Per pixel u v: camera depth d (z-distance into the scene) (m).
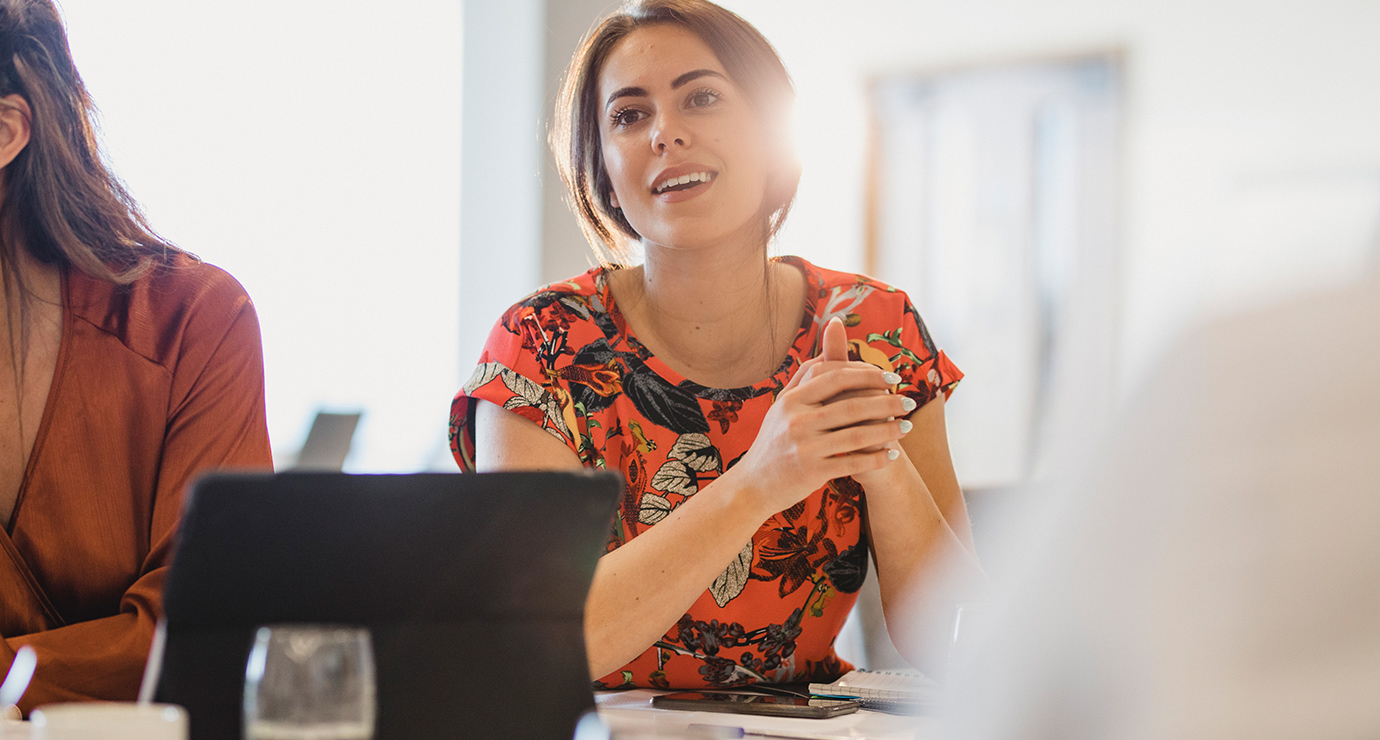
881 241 5.63
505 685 0.91
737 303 1.69
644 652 1.58
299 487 0.86
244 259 5.84
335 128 5.98
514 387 1.63
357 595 0.88
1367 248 0.43
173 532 1.39
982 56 5.47
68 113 1.39
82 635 1.25
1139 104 5.20
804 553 1.62
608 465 1.65
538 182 5.94
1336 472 0.40
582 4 5.91
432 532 0.89
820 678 1.66
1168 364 0.45
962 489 1.93
